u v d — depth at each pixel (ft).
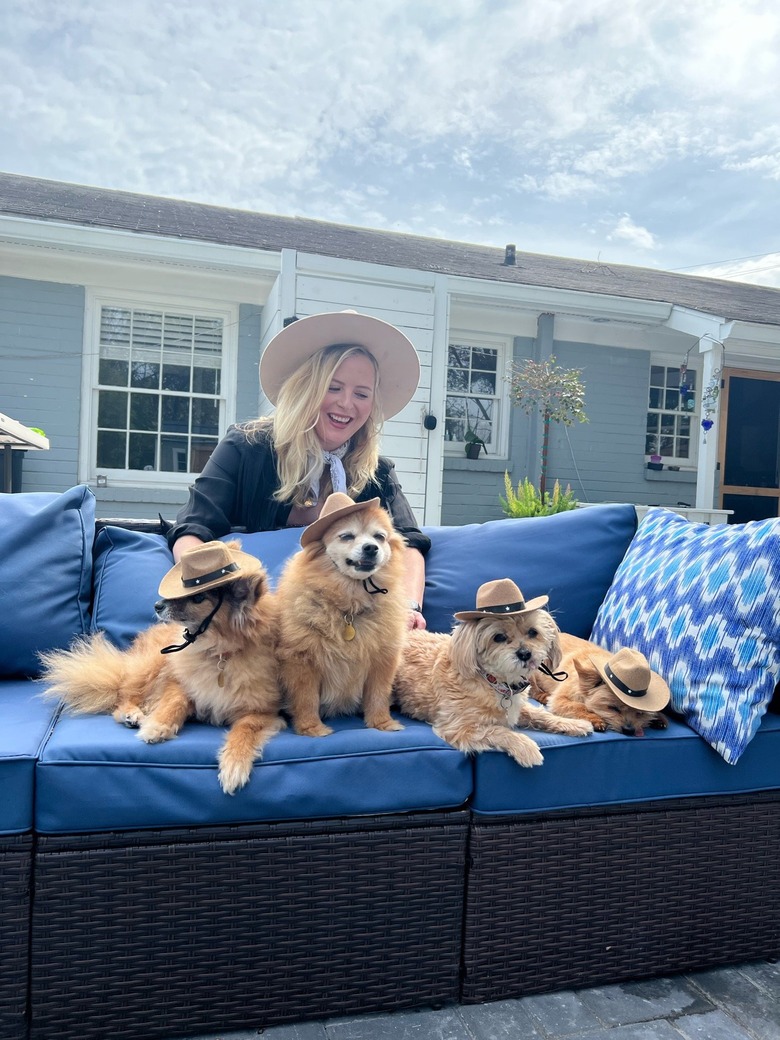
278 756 5.25
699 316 27.12
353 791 5.33
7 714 5.90
